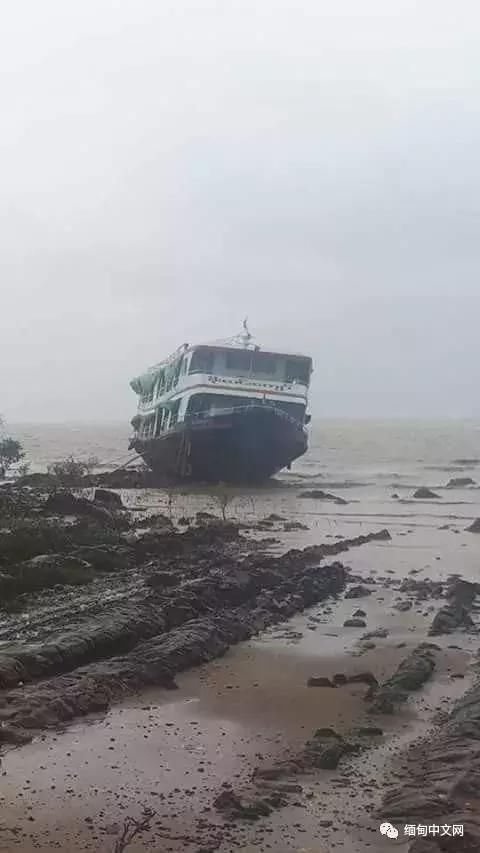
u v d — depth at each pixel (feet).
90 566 82.99
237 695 43.83
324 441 573.33
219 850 26.27
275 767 33.12
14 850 25.81
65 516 123.03
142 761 33.99
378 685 45.47
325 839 27.17
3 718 37.83
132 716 40.06
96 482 231.91
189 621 57.82
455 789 30.17
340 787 31.65
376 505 176.65
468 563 92.89
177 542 98.63
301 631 59.93
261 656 52.42
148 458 258.78
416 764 33.76
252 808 29.01
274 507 169.58
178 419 211.82
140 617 56.65
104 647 51.31
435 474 301.02
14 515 117.39
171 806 29.55
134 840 26.71
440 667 49.73
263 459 210.59
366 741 36.96
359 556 98.12
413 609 67.72
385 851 26.27
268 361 213.25
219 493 179.93
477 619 64.18
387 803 29.81
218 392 204.64
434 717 40.50
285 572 79.92
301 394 210.18
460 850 26.25
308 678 47.24
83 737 36.83
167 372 239.30
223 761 34.19
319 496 195.00
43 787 31.07
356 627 61.11
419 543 110.83
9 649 48.65
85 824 27.89
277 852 26.22
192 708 41.55
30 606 64.39
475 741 35.37
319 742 36.09
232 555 94.63
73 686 42.42
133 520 128.88
